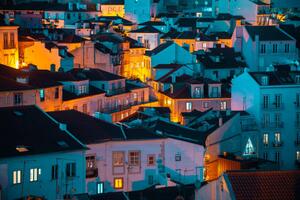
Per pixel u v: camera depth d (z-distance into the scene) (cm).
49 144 14975
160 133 17125
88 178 15725
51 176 14825
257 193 11375
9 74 19738
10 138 14750
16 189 14325
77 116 16725
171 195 14138
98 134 16212
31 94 18688
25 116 15462
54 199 14838
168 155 16762
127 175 16300
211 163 18700
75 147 15175
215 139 19450
